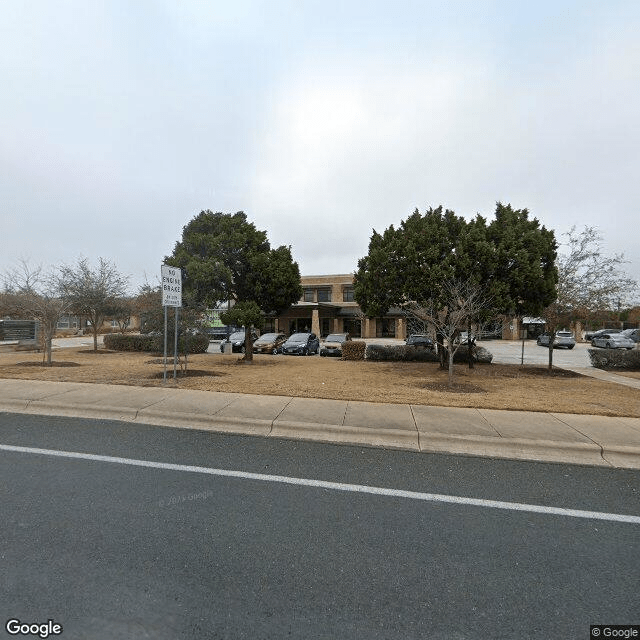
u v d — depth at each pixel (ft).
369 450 17.80
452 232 46.83
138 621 7.37
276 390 29.37
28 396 26.35
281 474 14.85
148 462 15.79
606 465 16.37
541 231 44.91
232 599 8.04
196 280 46.75
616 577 8.98
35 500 12.32
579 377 44.11
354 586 8.52
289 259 52.19
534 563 9.48
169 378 34.88
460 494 13.37
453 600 8.13
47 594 8.05
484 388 33.71
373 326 161.89
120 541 10.08
